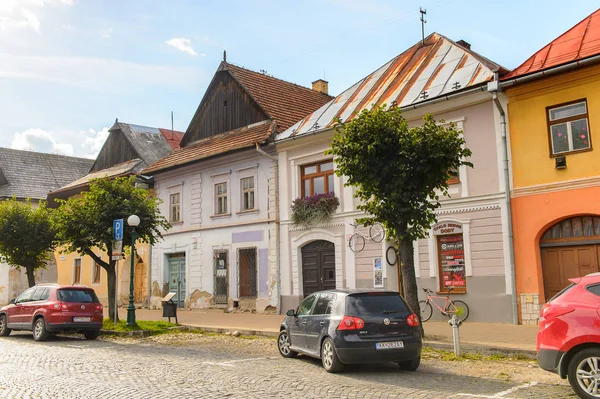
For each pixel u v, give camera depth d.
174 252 27.83
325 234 21.12
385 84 21.70
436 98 17.58
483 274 16.64
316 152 21.67
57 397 8.02
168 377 9.55
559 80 15.43
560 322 7.54
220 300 25.06
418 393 8.05
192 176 27.34
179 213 27.95
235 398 7.80
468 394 7.96
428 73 20.03
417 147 12.68
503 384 8.75
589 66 14.88
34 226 25.55
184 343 15.36
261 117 25.59
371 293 10.34
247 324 18.52
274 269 22.78
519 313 15.80
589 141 14.98
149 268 29.02
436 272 17.77
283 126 24.47
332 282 21.02
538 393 8.03
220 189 25.97
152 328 17.80
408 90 19.78
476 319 16.67
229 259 24.81
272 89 27.84
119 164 36.00
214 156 25.39
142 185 29.66
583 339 7.28
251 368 10.52
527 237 15.84
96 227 19.11
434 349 12.32
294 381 9.09
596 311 7.30
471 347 11.88
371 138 12.99
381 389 8.38
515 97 16.39
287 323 12.05
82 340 16.56
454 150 12.81
